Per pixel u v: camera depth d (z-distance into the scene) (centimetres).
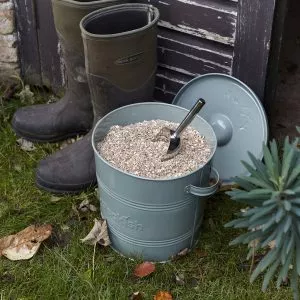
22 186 249
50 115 265
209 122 248
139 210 208
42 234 230
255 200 193
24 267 221
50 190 245
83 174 243
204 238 230
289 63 321
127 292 213
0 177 254
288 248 188
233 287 214
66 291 213
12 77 297
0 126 275
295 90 303
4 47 289
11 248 226
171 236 216
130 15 234
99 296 211
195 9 243
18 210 241
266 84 245
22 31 285
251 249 209
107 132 228
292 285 198
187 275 219
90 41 218
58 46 281
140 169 213
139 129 229
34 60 290
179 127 215
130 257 223
